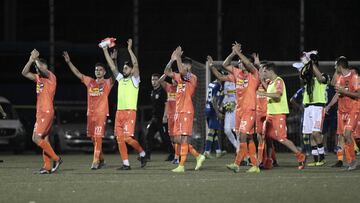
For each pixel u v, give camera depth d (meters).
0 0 99.00
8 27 96.94
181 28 92.75
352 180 34.19
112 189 30.47
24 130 70.88
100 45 41.62
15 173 39.53
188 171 40.56
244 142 38.97
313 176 36.59
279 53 90.50
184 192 29.36
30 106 80.19
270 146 43.72
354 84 40.66
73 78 83.06
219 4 85.00
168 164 47.75
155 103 52.81
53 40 81.19
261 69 41.78
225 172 39.59
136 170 41.50
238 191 29.66
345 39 92.31
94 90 42.06
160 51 87.69
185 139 40.31
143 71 86.50
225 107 50.62
